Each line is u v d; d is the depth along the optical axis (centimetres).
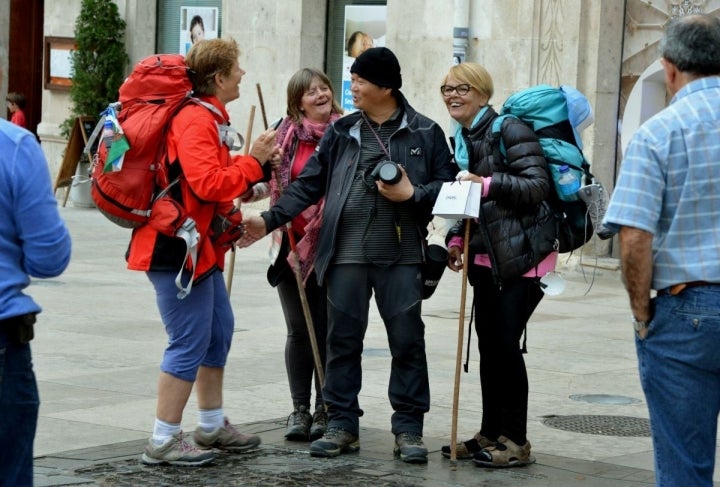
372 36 2472
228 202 875
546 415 1066
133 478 822
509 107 891
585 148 2106
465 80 886
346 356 916
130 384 1127
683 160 612
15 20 3362
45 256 582
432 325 1539
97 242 2298
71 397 1067
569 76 2114
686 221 614
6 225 579
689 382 613
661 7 2066
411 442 895
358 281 909
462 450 910
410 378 905
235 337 1401
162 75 838
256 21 2606
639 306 621
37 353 1258
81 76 2856
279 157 878
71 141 2828
